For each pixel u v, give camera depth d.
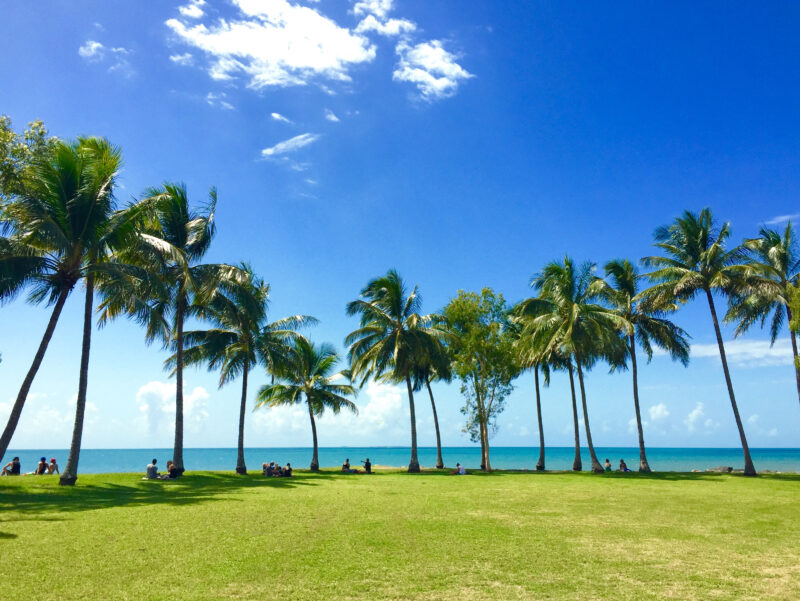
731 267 35.28
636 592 7.85
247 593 7.64
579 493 22.42
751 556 10.23
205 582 8.12
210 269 30.09
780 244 35.97
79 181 22.66
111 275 23.20
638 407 40.78
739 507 17.66
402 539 11.59
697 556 10.20
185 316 33.25
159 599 7.30
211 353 35.78
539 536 12.11
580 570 9.08
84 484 23.00
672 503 18.75
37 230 20.16
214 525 12.98
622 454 199.12
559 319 38.84
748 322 37.50
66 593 7.48
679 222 38.03
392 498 19.88
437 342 41.91
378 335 43.06
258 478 31.31
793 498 20.47
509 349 42.41
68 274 22.84
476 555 10.11
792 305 29.72
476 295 42.56
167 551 10.08
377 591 7.80
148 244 24.73
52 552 9.80
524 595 7.68
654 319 41.12
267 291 38.31
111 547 10.32
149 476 27.64
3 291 21.28
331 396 44.53
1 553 9.64
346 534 12.09
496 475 36.50
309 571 8.83
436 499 19.72
